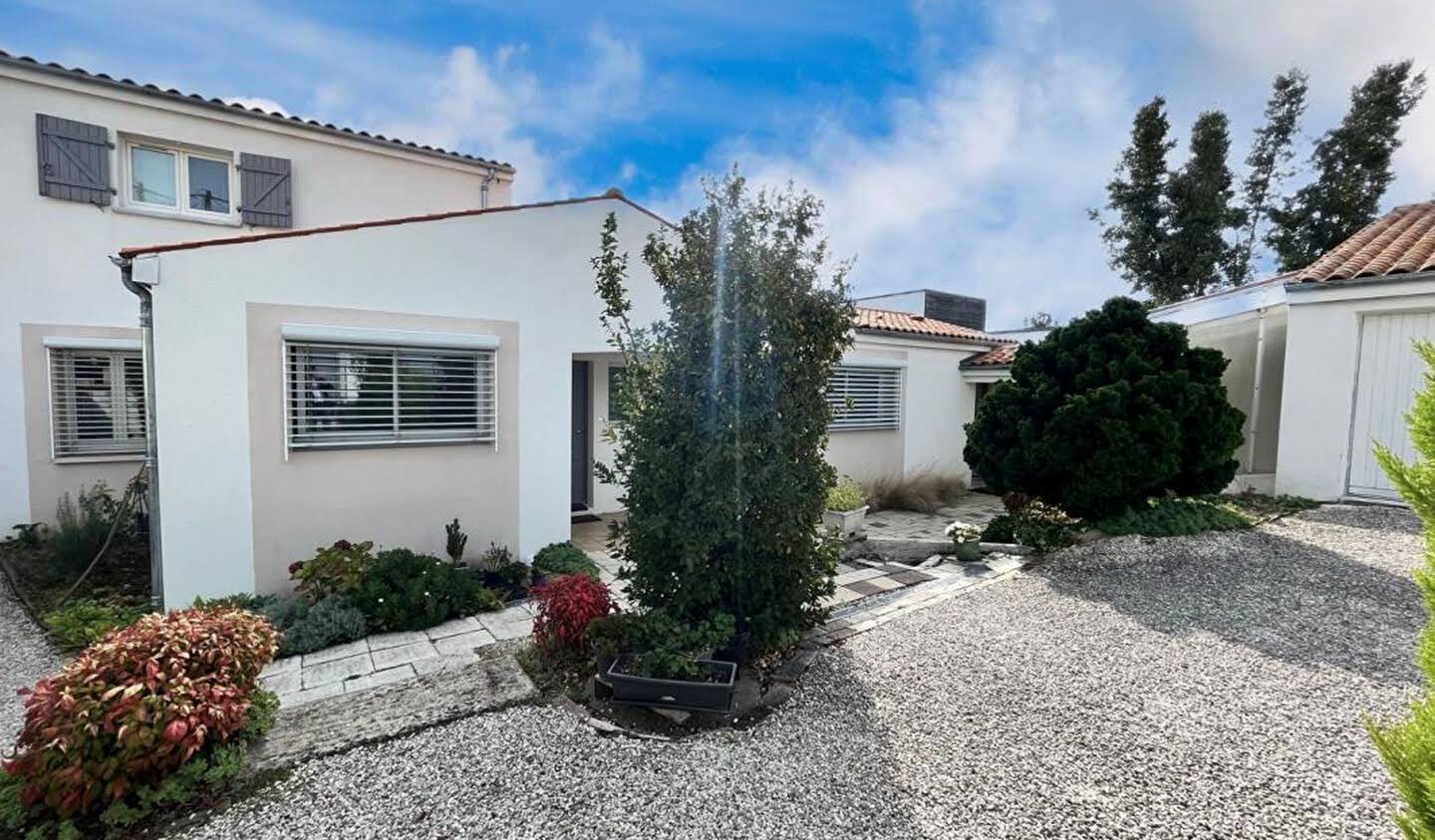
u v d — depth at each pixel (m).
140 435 8.27
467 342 6.42
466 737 3.45
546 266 6.96
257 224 8.85
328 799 2.93
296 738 3.46
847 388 10.98
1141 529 7.10
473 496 6.61
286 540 5.67
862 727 3.52
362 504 6.02
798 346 4.24
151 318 5.14
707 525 4.02
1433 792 1.66
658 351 4.29
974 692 3.93
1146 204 19.48
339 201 9.59
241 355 5.42
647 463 4.12
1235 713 3.59
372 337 5.92
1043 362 7.77
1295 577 5.86
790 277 4.13
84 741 2.73
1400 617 4.94
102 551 6.15
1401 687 3.85
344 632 4.95
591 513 9.71
